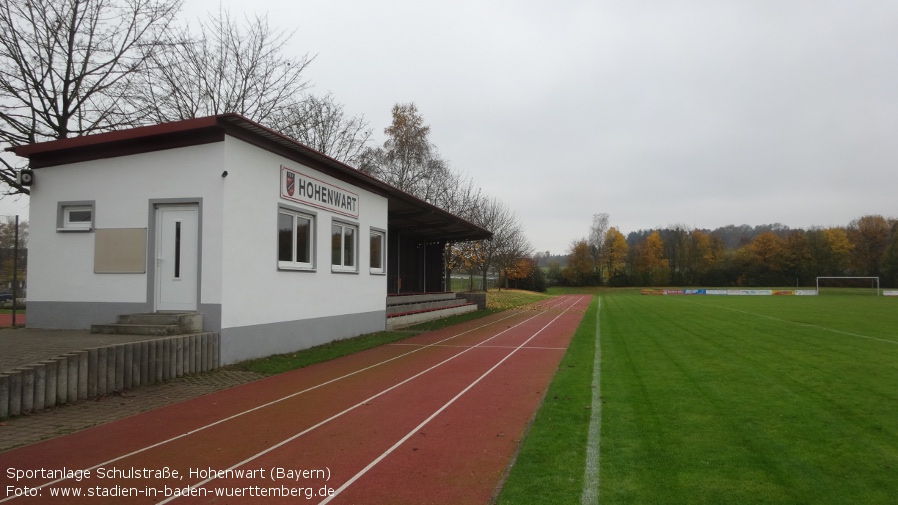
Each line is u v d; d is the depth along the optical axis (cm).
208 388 937
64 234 1210
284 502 465
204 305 1112
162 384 953
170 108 2286
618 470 520
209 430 688
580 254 8631
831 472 510
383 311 1956
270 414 766
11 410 725
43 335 1072
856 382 938
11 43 1703
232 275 1135
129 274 1163
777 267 8175
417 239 3016
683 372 1056
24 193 1778
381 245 1952
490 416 745
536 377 1039
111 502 470
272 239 1276
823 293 6738
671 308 3528
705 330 1944
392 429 685
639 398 830
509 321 2494
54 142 1189
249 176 1191
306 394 898
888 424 672
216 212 1112
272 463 564
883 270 7469
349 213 1672
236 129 1141
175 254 1148
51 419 730
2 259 1659
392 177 4162
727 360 1204
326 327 1528
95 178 1194
